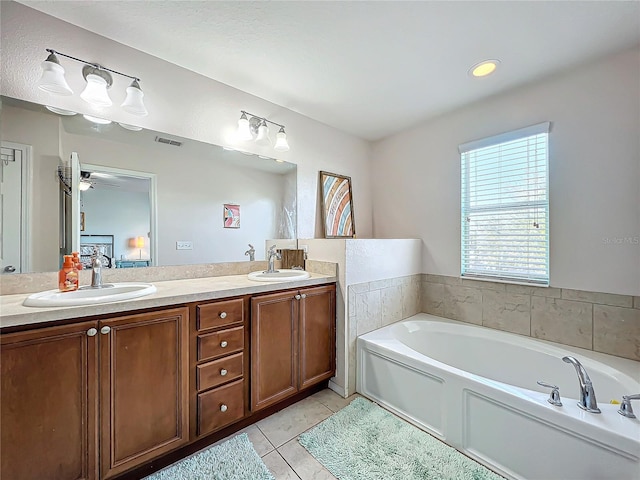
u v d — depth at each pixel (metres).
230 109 2.08
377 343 2.01
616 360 1.68
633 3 1.30
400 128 2.82
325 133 2.72
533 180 2.06
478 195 2.37
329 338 2.09
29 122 1.42
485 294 2.32
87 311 1.16
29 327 1.06
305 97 2.23
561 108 1.91
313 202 2.62
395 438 1.60
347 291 2.09
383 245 2.37
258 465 1.40
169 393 1.37
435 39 1.58
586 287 1.83
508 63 1.79
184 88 1.88
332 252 2.17
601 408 1.21
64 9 1.38
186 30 1.53
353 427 1.69
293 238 2.47
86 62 1.52
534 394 1.32
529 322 2.08
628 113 1.67
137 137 1.74
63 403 1.11
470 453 1.46
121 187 1.70
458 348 2.29
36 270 1.44
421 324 2.46
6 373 1.01
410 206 2.85
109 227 1.66
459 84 2.04
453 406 1.53
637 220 1.65
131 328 1.26
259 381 1.70
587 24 1.45
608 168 1.74
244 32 1.54
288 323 1.84
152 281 1.81
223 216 2.10
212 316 1.51
